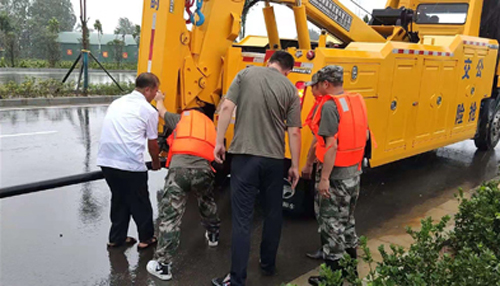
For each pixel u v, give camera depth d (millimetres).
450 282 2760
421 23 7945
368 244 4363
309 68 4371
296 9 5195
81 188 5727
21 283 3488
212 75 4918
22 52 41469
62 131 8922
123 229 4125
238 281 3359
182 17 4535
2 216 4754
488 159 8133
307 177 3863
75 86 14781
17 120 9750
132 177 3869
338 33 6102
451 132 6750
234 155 3469
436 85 6066
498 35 7781
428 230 3201
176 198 3623
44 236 4328
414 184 6551
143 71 4570
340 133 3305
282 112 3438
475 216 3643
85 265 3814
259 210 5246
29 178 5953
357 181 3506
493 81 8000
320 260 4109
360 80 4668
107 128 3812
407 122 5609
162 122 4699
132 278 3648
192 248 4234
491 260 2854
